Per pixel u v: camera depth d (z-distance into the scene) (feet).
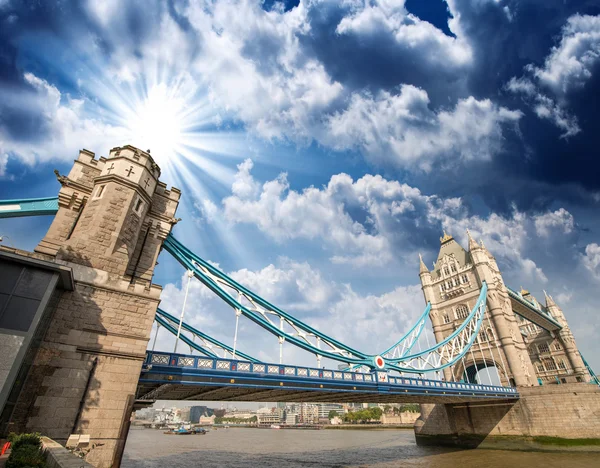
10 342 42.60
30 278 47.03
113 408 52.60
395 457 139.85
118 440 50.72
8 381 40.75
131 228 67.82
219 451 181.16
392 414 507.30
